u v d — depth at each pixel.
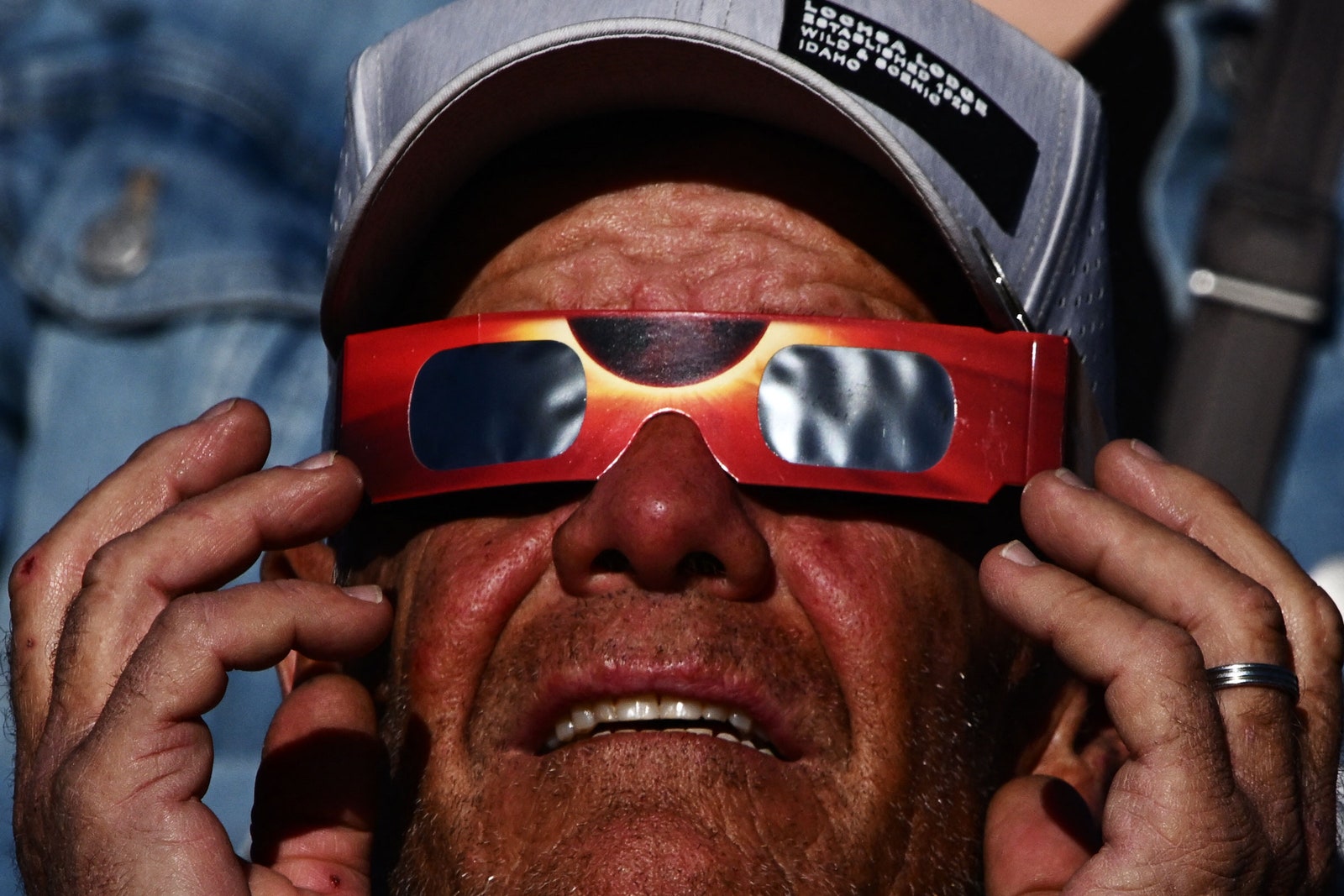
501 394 6.56
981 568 6.06
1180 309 9.41
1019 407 6.51
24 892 6.45
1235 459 8.94
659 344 6.48
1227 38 9.69
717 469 6.38
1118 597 6.04
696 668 6.27
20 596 6.72
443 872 6.48
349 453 6.77
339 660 6.32
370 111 7.20
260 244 11.05
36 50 11.43
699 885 6.04
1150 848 5.62
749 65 6.48
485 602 6.58
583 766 6.28
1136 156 9.66
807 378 6.45
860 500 6.60
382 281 7.14
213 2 11.59
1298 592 6.21
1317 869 6.02
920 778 6.45
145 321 10.83
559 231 6.91
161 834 5.95
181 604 6.08
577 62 6.58
